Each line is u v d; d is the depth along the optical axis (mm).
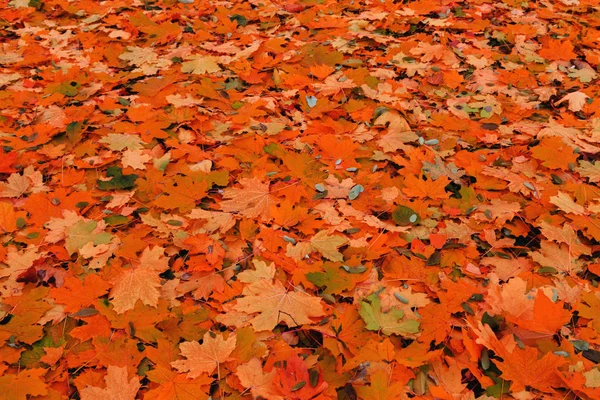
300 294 1419
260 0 2688
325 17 2475
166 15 2475
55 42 2270
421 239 1562
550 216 1591
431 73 2123
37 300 1402
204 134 1846
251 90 2037
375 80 2057
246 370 1283
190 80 2068
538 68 2152
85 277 1416
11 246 1522
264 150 1777
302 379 1261
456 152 1819
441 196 1645
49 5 2551
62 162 1745
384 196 1648
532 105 1977
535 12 2607
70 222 1558
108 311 1374
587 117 1933
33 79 2074
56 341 1350
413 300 1415
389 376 1280
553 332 1332
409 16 2492
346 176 1718
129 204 1635
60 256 1489
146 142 1803
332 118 1945
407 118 1908
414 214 1590
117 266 1461
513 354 1283
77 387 1268
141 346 1343
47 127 1823
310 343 1355
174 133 1841
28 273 1438
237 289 1437
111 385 1256
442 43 2246
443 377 1288
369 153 1798
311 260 1497
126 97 1975
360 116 1912
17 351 1319
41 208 1588
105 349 1321
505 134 1867
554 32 2396
